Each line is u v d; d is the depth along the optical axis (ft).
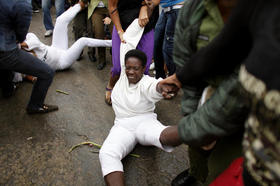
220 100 2.52
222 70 2.74
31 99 7.93
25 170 6.29
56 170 6.35
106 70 11.78
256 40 1.81
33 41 9.62
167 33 8.31
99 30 11.01
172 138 4.61
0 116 8.17
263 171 2.00
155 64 9.90
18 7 6.03
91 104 9.14
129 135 6.37
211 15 2.78
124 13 7.47
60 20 10.94
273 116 1.69
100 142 7.36
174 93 4.18
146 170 6.49
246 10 1.94
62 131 7.69
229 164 3.22
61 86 10.17
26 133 7.51
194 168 4.83
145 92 6.14
